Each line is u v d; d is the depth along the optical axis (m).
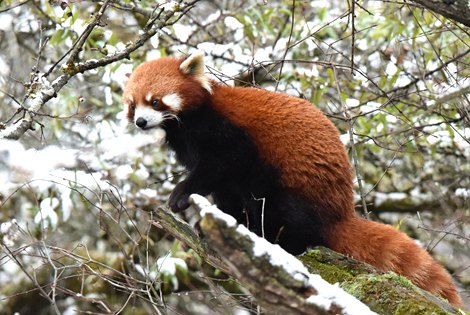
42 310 13.45
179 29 12.77
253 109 8.98
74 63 8.15
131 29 14.21
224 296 9.38
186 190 9.01
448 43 11.55
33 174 8.66
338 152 8.63
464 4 6.50
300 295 5.37
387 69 11.87
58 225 13.79
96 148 13.06
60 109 13.42
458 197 13.89
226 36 14.23
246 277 5.32
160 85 9.23
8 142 7.56
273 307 5.46
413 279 8.07
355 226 8.47
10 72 14.45
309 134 8.65
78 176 10.46
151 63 9.60
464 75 10.27
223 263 7.06
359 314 5.39
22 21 14.63
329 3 14.56
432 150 12.77
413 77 11.83
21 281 13.55
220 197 9.30
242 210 9.30
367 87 12.52
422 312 6.18
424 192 14.46
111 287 12.95
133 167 13.60
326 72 13.44
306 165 8.52
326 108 13.72
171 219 7.58
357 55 13.37
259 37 13.94
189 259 12.57
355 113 12.57
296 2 12.94
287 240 8.52
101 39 12.97
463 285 12.74
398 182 14.55
